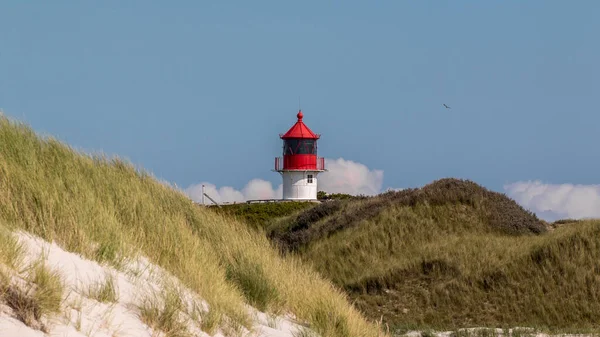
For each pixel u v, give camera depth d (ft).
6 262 79.41
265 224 458.91
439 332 245.65
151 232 130.21
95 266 98.58
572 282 283.18
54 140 142.20
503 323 266.16
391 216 382.01
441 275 305.73
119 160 167.32
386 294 299.17
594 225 319.27
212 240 159.53
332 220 394.32
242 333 105.91
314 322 131.44
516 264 301.02
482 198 402.72
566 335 234.38
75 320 78.95
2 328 69.41
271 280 142.72
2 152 119.55
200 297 113.29
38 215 102.68
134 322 87.76
